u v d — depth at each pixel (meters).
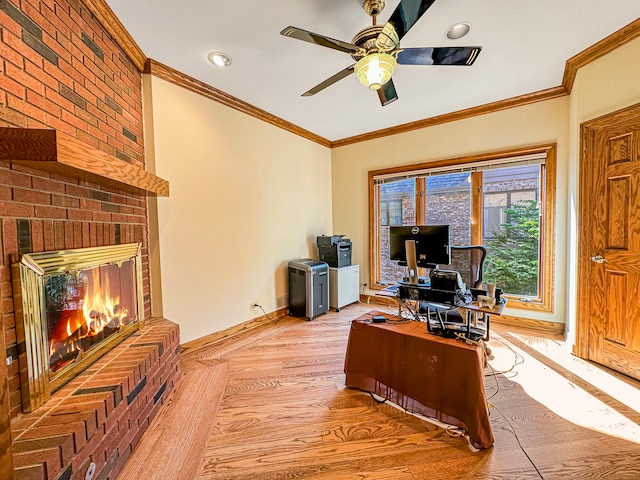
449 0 1.77
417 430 1.69
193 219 2.79
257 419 1.80
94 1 1.76
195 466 1.45
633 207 2.12
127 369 1.59
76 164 1.28
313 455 1.51
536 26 2.02
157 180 2.11
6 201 1.22
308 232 4.39
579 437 1.61
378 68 1.77
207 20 1.94
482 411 1.55
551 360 2.48
